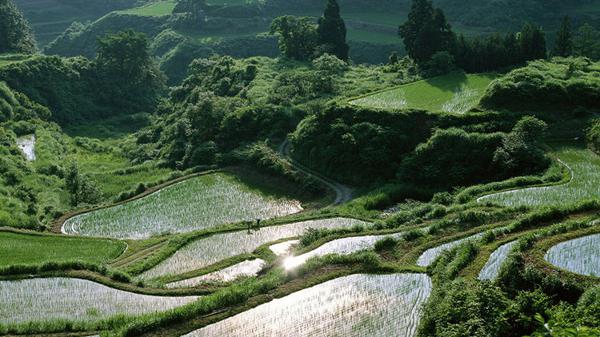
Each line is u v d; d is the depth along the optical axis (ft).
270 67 289.94
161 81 390.21
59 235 141.08
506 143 155.63
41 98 318.24
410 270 93.35
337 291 88.02
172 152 225.76
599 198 110.32
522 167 152.05
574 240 87.92
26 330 85.20
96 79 360.89
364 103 191.83
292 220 141.28
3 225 145.69
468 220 113.80
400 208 145.48
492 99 177.58
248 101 233.76
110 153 280.31
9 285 103.19
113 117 349.61
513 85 177.06
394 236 111.65
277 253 117.29
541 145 159.43
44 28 597.93
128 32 366.22
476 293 69.92
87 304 95.61
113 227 151.23
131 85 370.32
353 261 97.66
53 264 109.09
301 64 291.38
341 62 264.11
